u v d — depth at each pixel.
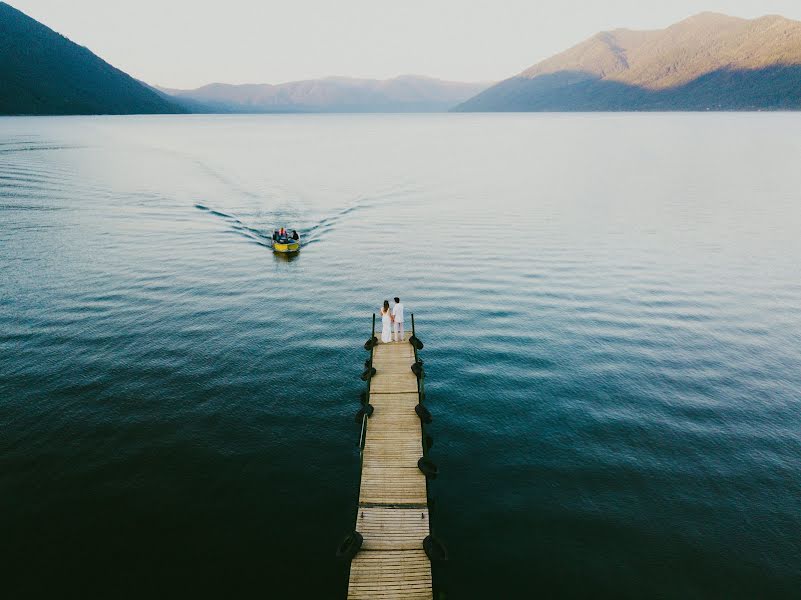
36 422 21.58
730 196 73.44
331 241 51.34
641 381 25.88
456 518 17.44
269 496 18.09
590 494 18.58
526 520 17.39
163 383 24.88
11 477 18.47
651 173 97.25
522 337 30.45
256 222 59.06
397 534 15.27
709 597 14.80
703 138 175.50
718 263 43.62
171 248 47.25
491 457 20.45
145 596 14.30
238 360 27.27
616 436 21.77
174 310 33.38
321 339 29.84
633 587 15.05
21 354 27.08
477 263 43.62
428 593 13.59
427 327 31.73
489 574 15.38
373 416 20.50
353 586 13.74
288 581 14.93
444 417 22.98
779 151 132.62
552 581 15.20
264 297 36.03
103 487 18.20
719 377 26.23
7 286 36.25
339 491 18.42
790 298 36.22
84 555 15.51
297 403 23.61
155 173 94.12
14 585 14.48
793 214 61.94
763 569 15.70
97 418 22.02
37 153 109.69
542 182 87.75
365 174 99.19
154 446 20.41
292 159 125.25
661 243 49.56
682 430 22.14
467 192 78.88
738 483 19.16
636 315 33.44
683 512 17.81
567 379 26.05
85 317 31.83
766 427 22.34
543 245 48.94
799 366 27.16
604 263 43.50
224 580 14.88
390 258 45.25
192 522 16.89
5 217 55.31
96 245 47.00
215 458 19.86
